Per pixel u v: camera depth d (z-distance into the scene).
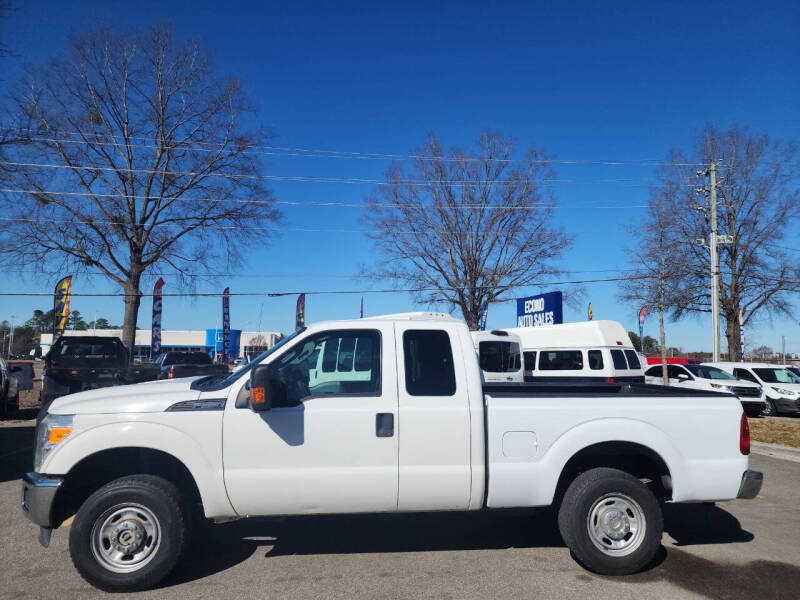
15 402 15.96
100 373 14.93
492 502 4.75
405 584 4.55
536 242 35.81
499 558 5.14
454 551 5.32
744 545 5.58
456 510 4.77
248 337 66.44
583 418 4.88
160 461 4.93
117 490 4.42
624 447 5.02
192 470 4.47
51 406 4.73
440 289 36.41
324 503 4.59
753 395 18.48
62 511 4.62
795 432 13.84
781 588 4.53
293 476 4.54
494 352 12.72
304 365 4.97
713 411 5.02
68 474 4.49
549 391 5.74
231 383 4.71
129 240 29.48
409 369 4.82
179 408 4.54
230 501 4.52
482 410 4.76
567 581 4.64
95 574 4.34
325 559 5.09
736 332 33.66
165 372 16.16
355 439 4.61
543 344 18.84
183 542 4.46
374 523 6.14
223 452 4.51
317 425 4.59
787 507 7.09
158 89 29.39
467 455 4.70
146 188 29.64
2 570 4.83
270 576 4.70
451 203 35.84
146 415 4.50
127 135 29.52
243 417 4.54
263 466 4.53
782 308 32.66
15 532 5.82
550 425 4.84
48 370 14.64
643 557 4.73
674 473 4.91
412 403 4.70
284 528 5.96
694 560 5.15
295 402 4.62
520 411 4.83
